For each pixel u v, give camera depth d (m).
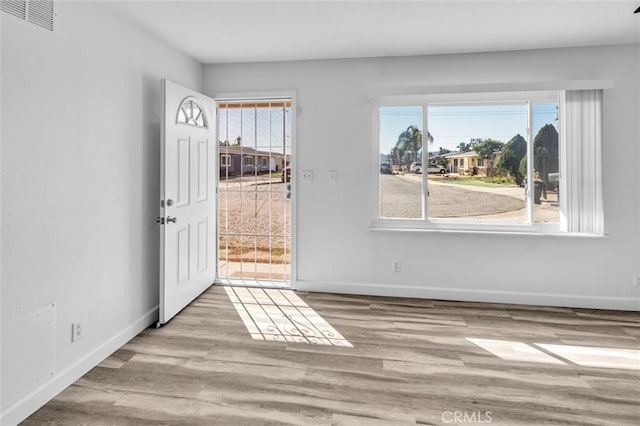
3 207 1.69
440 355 2.42
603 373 2.20
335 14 2.58
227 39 3.04
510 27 2.80
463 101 3.47
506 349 2.50
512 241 3.38
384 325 2.91
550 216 3.40
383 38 3.03
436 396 1.97
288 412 1.83
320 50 3.32
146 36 2.84
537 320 3.00
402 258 3.59
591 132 3.15
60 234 2.02
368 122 3.55
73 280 2.12
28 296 1.83
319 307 3.30
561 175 3.32
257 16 2.60
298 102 3.64
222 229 4.08
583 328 2.83
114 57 2.47
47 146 1.92
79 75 2.15
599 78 3.16
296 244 3.74
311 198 3.69
